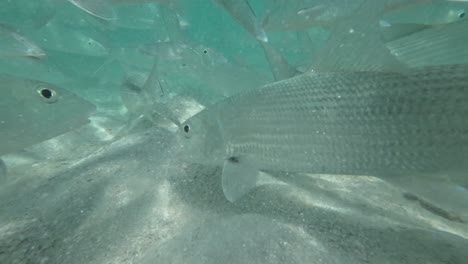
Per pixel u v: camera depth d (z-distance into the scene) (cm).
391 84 21
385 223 26
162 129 47
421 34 32
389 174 22
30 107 32
